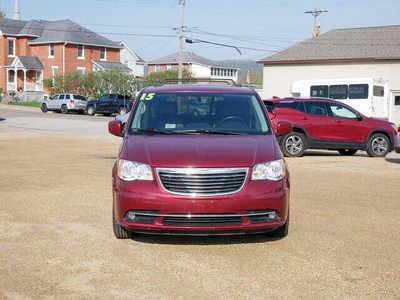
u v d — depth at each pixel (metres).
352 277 4.65
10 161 12.92
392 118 33.38
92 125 28.48
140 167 5.39
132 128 6.35
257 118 6.48
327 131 14.95
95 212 7.16
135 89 49.50
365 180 10.37
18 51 58.56
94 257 5.20
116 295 4.21
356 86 26.05
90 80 48.88
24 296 4.19
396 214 7.26
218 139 5.93
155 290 4.32
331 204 7.90
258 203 5.28
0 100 55.75
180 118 6.41
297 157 14.87
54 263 5.01
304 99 15.09
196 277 4.64
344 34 38.41
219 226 5.25
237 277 4.64
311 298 4.16
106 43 58.78
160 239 5.86
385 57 33.22
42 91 56.88
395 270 4.85
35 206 7.55
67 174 10.66
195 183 5.25
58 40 55.22
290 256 5.25
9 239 5.83
